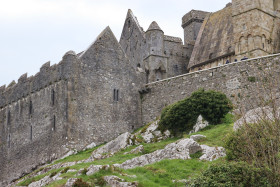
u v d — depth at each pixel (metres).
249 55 65.56
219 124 46.56
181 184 30.69
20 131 60.72
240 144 30.66
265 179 25.97
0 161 63.00
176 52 80.88
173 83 56.44
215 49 75.38
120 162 38.31
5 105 65.44
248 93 48.62
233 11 68.81
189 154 36.50
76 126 53.06
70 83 54.12
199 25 92.75
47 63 58.38
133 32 84.06
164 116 49.50
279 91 39.88
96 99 55.62
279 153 27.47
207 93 48.69
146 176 32.31
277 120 27.39
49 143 54.31
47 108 56.34
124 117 57.31
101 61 57.41
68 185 29.69
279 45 67.62
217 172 26.59
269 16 67.94
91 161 42.66
